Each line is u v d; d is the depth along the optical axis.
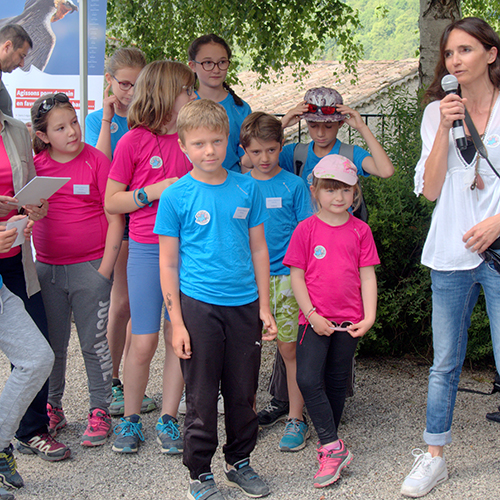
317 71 17.42
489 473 2.65
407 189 4.13
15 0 5.16
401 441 3.02
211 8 7.91
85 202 2.96
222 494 2.54
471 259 2.44
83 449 2.97
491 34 2.32
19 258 2.78
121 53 3.40
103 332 3.04
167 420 2.96
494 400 3.52
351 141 4.80
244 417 2.49
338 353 2.73
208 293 2.39
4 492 2.53
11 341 2.47
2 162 2.67
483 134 2.42
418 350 4.36
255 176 3.18
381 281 4.11
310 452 2.93
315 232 2.74
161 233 2.45
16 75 5.20
